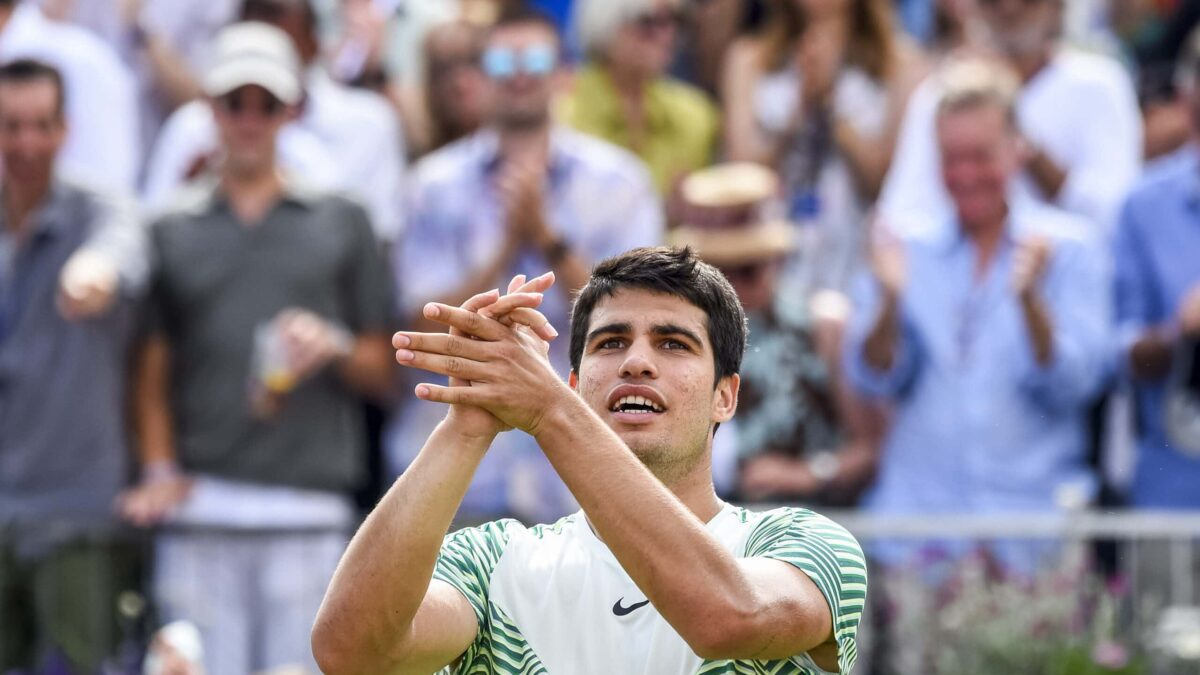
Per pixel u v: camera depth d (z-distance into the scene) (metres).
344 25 27.31
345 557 9.46
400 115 26.81
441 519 9.35
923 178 24.89
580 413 9.37
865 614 20.89
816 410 23.20
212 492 22.48
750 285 23.27
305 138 25.31
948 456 22.92
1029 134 24.95
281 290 22.88
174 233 23.08
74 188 23.52
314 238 23.08
